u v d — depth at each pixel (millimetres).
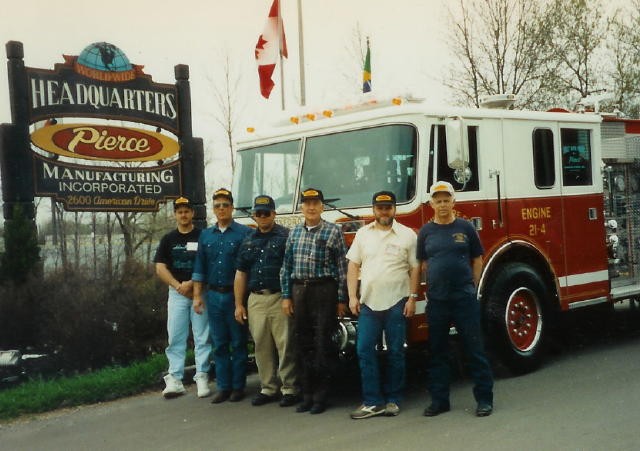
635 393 6145
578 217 7848
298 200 6977
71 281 8594
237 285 6500
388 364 5926
